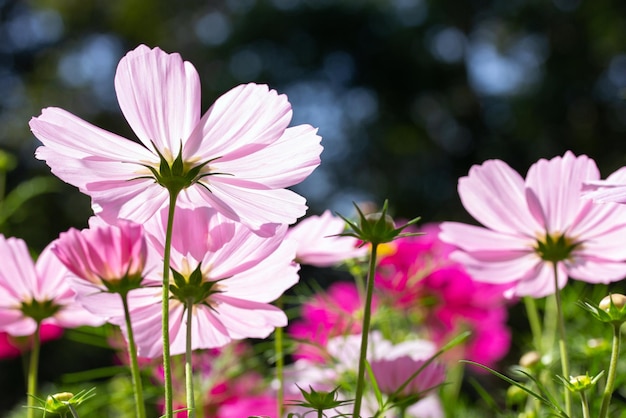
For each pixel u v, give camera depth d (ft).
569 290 2.87
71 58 24.76
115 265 2.13
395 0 24.50
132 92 2.09
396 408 2.40
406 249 3.24
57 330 3.34
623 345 2.55
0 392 8.94
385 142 23.24
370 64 24.14
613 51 20.26
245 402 2.79
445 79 23.54
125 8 25.32
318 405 2.10
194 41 25.26
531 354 2.51
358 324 2.99
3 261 2.41
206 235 2.12
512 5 21.83
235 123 2.10
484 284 3.38
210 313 2.21
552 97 20.40
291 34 24.22
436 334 3.44
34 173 16.21
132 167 2.10
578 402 2.47
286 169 2.11
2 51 24.40
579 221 2.38
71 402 2.07
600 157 19.84
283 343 2.65
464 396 3.28
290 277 2.19
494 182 2.40
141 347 2.19
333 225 2.52
